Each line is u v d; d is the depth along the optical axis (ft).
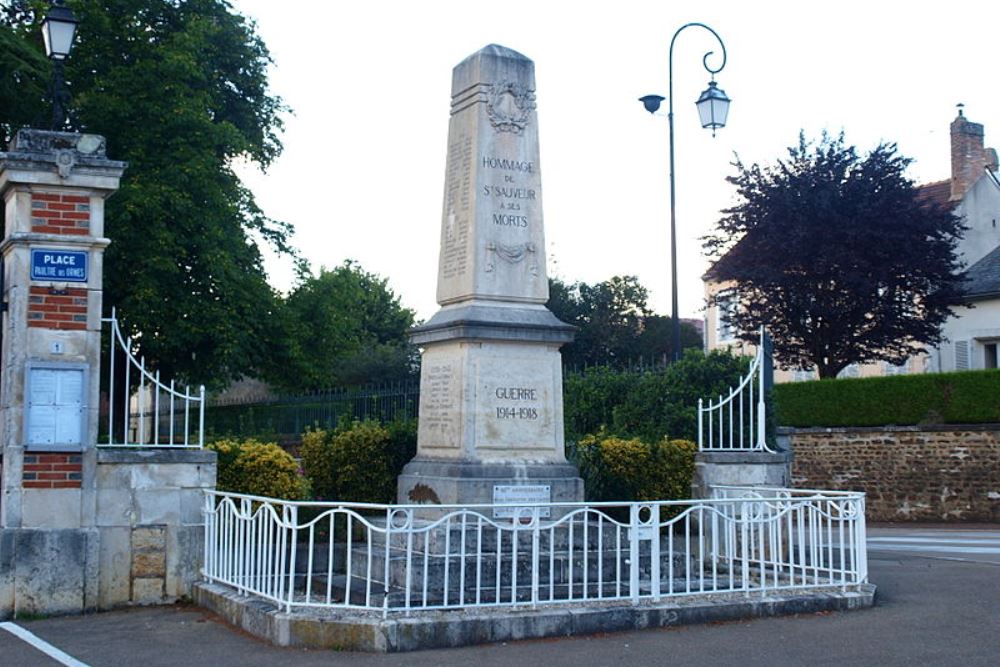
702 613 32.42
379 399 58.49
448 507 29.94
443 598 31.86
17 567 35.55
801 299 104.83
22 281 36.32
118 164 37.27
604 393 55.26
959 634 31.09
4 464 36.04
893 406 90.07
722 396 50.21
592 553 35.86
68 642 31.35
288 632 29.63
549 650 28.68
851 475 92.02
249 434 74.33
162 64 86.33
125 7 89.51
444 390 39.34
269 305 97.91
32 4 79.25
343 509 30.25
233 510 35.14
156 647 30.25
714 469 45.14
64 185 36.86
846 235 103.04
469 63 40.63
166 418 91.66
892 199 103.24
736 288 110.22
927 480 87.71
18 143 36.50
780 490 41.04
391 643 28.55
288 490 41.22
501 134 40.01
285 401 75.82
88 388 36.88
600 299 139.74
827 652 28.66
